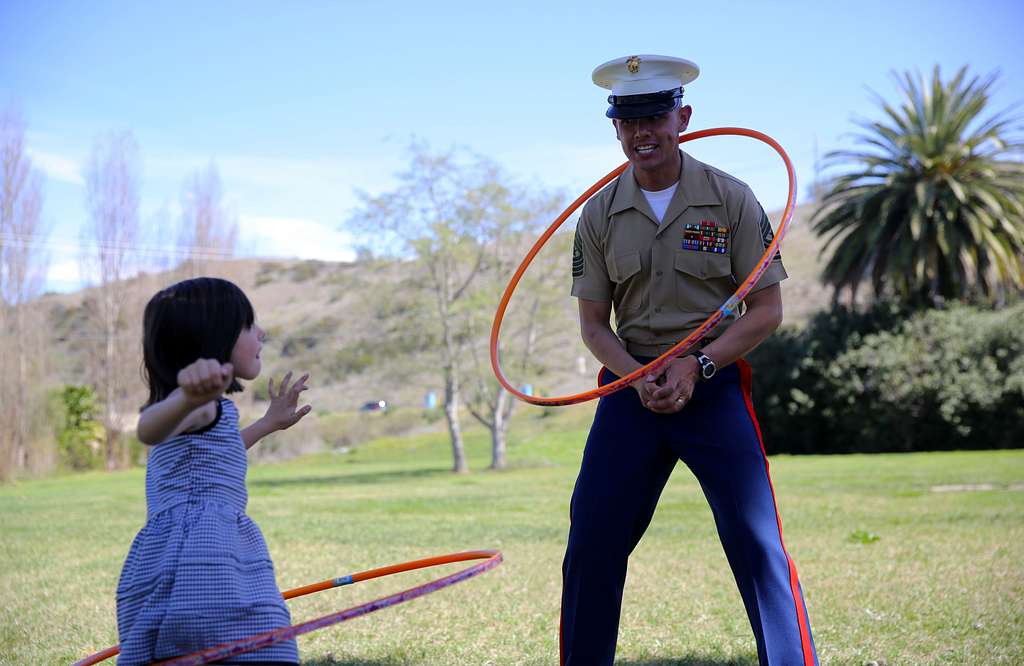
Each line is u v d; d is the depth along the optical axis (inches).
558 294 1106.7
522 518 453.4
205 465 101.1
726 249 141.5
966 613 197.9
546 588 243.6
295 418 122.3
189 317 101.9
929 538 321.1
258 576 99.6
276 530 400.2
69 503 629.0
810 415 1198.3
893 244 1212.5
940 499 476.1
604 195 147.7
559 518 451.8
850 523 376.5
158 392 102.4
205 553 96.4
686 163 142.9
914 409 1132.5
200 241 1475.1
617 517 137.2
